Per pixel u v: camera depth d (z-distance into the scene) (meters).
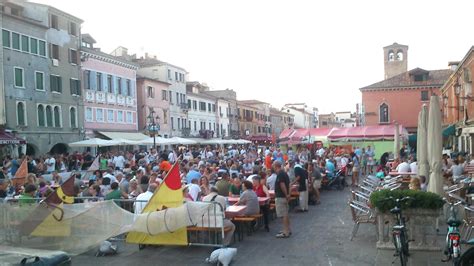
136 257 9.90
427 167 14.86
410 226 9.41
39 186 14.43
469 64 37.03
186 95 66.31
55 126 39.72
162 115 58.59
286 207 11.55
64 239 9.88
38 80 37.78
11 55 34.72
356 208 10.72
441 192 11.70
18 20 35.50
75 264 9.38
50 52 39.25
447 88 53.34
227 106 83.00
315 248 10.22
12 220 10.02
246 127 91.94
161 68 60.09
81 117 43.12
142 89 54.47
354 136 42.44
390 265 8.62
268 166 23.05
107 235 9.87
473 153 36.66
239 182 14.73
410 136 50.09
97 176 17.22
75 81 42.59
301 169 15.69
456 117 44.94
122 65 50.12
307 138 45.31
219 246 10.25
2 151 33.56
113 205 10.00
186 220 10.17
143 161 25.09
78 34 43.38
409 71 63.53
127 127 50.88
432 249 9.27
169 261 9.52
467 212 9.98
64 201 11.04
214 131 76.56
